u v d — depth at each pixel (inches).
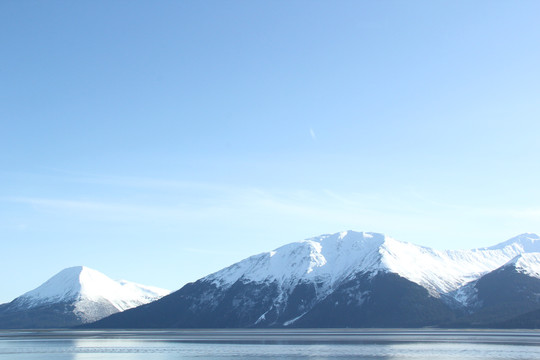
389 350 7578.7
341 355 6948.8
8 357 7185.0
